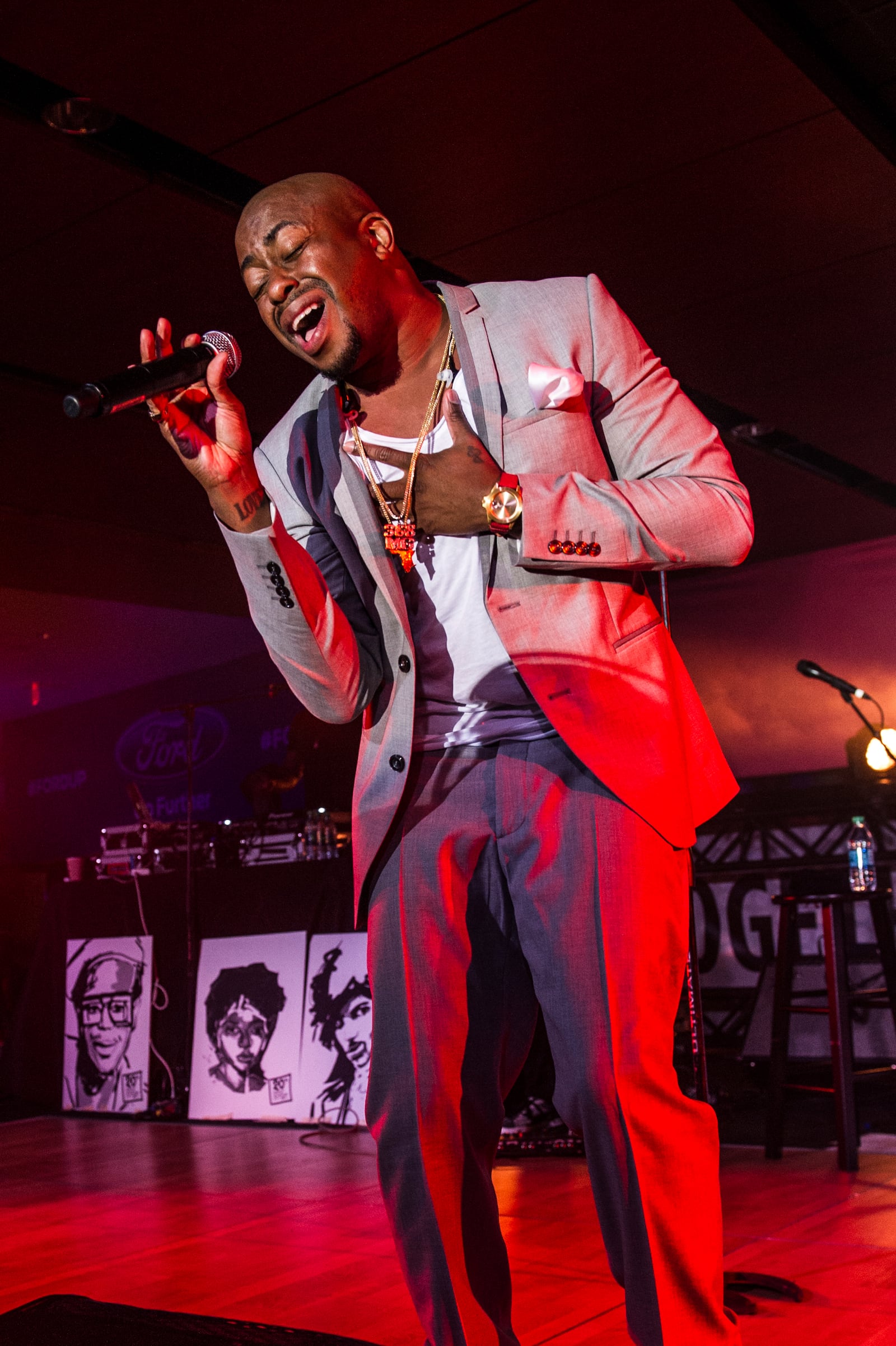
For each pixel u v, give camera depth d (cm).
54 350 484
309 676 132
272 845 548
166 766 1159
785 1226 293
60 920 589
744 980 587
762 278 457
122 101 336
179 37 312
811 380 553
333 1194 354
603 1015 121
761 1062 518
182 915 546
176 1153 441
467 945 132
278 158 368
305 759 920
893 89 371
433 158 372
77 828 1237
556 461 128
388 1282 259
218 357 118
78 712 1253
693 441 130
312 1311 241
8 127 345
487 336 133
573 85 342
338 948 493
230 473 120
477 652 133
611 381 133
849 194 402
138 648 1080
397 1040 129
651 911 122
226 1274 272
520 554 123
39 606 954
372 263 129
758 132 368
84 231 399
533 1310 232
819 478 699
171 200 384
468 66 331
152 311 455
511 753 130
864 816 596
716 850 629
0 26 304
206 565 791
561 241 425
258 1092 497
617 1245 122
